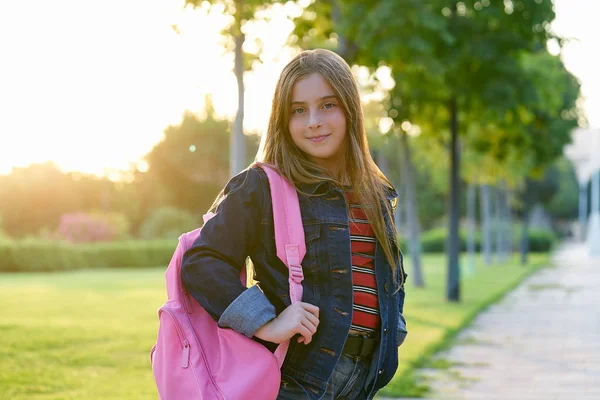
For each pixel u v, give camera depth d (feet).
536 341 29.30
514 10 35.78
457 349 27.09
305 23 29.19
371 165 7.17
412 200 55.77
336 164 7.13
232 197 6.46
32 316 33.04
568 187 215.31
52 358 21.48
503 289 55.26
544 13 35.60
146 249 112.57
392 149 92.32
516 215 173.27
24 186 162.91
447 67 35.14
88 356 21.98
